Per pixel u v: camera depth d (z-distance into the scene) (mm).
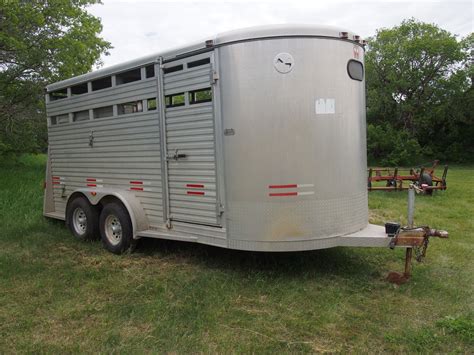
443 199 10117
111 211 5543
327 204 4281
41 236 6379
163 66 4848
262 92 4145
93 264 5105
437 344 3137
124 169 5582
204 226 4652
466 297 4008
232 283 4301
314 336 3293
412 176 11180
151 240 5984
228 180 4348
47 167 7133
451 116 31625
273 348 3123
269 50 4113
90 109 6012
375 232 4492
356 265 4863
